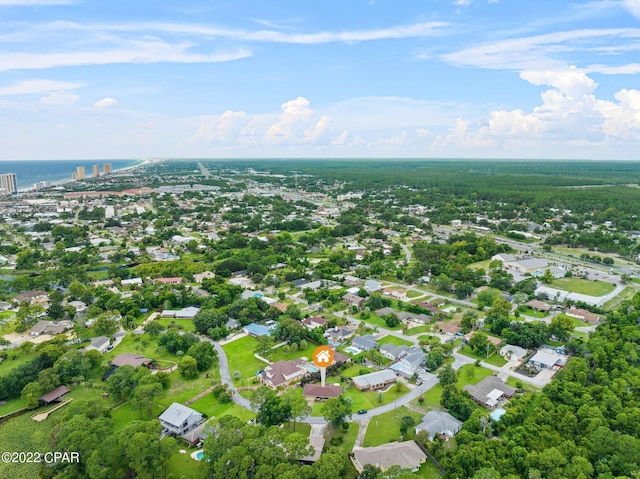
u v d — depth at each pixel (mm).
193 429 133625
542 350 188500
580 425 129000
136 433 112375
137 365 166875
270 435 112875
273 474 102438
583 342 186750
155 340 198500
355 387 159625
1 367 170125
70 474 107438
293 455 109812
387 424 137250
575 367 159875
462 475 110500
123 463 112312
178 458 121438
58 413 143750
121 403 148750
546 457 110500
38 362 162500
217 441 111188
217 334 197875
